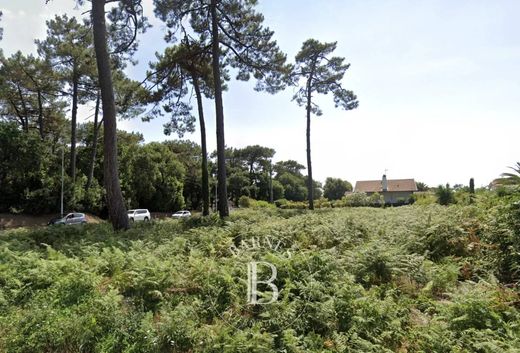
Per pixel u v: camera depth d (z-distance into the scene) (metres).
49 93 33.03
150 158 44.19
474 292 5.00
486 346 3.88
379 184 73.25
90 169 35.81
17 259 7.07
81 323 4.53
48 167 33.09
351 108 29.88
